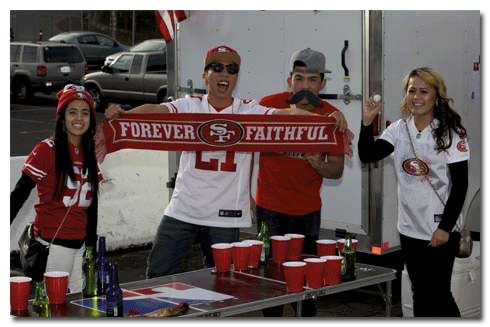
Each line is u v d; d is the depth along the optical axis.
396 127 3.60
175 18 5.94
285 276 3.08
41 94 19.59
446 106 3.40
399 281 5.45
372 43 4.55
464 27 5.40
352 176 4.78
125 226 6.35
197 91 5.93
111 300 2.68
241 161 3.77
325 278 3.23
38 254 3.29
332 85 4.84
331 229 4.95
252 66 5.42
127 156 6.34
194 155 3.76
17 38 24.48
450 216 3.35
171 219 3.82
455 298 4.21
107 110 3.52
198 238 3.95
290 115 3.62
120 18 26.58
